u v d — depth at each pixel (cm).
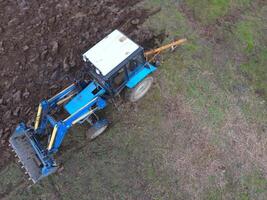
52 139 1040
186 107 1223
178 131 1186
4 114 1225
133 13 1432
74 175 1139
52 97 1170
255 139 1159
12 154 1165
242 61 1306
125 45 1067
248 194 1070
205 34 1372
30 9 1451
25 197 1108
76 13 1429
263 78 1269
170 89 1259
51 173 1130
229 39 1355
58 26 1398
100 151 1173
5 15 1445
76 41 1358
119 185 1115
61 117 1138
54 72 1295
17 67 1316
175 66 1302
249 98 1231
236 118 1196
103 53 1059
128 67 1088
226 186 1086
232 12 1422
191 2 1453
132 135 1191
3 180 1132
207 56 1320
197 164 1128
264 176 1096
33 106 1237
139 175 1126
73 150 1179
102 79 1059
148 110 1228
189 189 1091
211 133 1175
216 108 1216
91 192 1109
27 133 1092
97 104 1125
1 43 1367
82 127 1212
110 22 1405
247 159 1126
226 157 1133
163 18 1418
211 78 1274
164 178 1115
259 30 1371
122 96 1223
